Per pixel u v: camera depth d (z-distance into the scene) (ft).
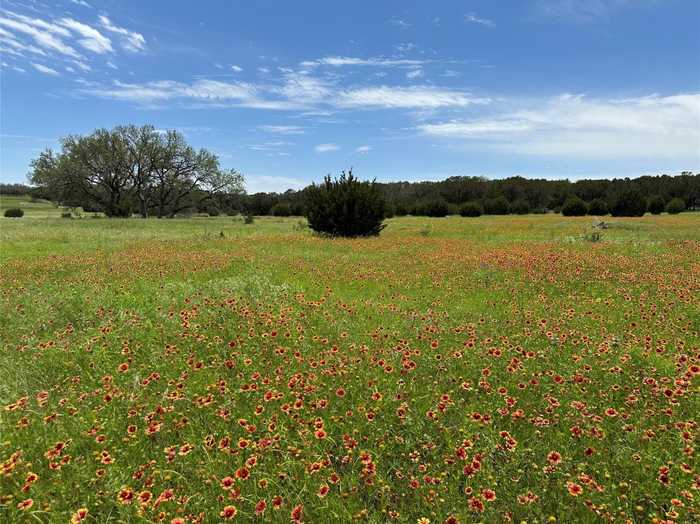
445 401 11.95
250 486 9.30
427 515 8.54
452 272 37.42
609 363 15.79
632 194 149.18
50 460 9.96
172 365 16.33
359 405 12.73
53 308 24.11
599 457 10.21
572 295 27.99
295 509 7.82
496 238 74.02
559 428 11.80
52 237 75.72
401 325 21.35
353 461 10.29
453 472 9.89
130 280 33.76
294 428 11.79
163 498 8.26
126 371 15.37
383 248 58.39
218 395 13.67
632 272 34.19
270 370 15.58
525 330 19.74
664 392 12.48
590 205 162.81
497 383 14.46
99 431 11.66
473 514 8.45
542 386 13.97
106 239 74.28
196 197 211.82
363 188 80.02
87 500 8.95
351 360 16.12
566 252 49.34
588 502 8.43
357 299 27.84
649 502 8.82
